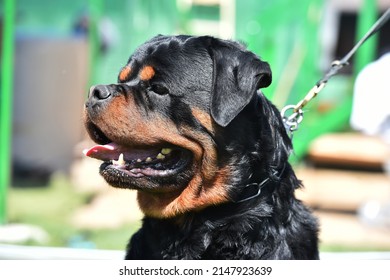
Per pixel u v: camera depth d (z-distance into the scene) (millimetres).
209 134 4082
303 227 4234
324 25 13820
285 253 4094
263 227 4102
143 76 4172
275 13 9711
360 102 9898
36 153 12742
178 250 4199
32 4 12383
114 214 10727
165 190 4137
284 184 4203
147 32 11336
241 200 4117
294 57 9781
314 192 11430
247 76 4031
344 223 10547
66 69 12516
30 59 12492
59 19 12523
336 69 4773
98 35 11367
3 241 8742
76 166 12797
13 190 12156
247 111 4141
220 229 4129
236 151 4098
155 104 4109
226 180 4098
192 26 10688
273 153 4195
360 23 10367
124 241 9156
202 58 4156
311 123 10031
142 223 4383
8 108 9211
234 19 10438
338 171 12453
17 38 12398
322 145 12344
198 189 4117
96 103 4086
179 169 4129
